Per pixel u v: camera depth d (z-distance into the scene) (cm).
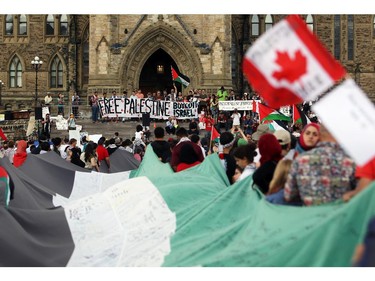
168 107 5756
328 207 886
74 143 2794
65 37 7838
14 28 7881
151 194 1372
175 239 1187
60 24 7875
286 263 876
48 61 7838
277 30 737
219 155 1695
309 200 933
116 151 2733
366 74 7800
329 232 827
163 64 7662
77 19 7800
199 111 5762
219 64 6581
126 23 6656
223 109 5281
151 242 1205
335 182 927
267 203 986
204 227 1195
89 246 1230
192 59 6600
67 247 1249
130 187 1374
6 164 1658
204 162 1596
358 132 711
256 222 1000
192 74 6612
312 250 851
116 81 6606
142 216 1314
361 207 804
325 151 935
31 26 7862
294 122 2878
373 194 801
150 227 1269
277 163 1181
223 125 5262
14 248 1223
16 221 1255
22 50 7862
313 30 7794
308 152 946
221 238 1064
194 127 2802
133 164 2709
